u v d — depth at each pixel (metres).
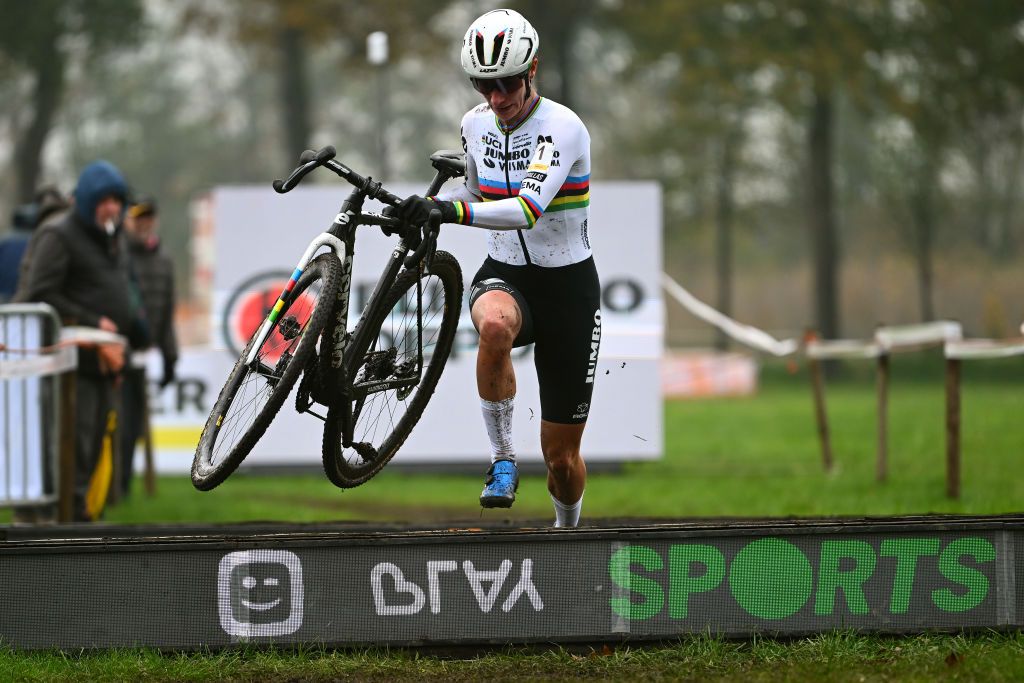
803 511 23.03
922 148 91.25
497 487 13.64
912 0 80.56
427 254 12.59
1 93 124.06
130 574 12.71
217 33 93.62
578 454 14.80
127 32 92.38
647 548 12.81
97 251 22.52
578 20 91.25
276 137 185.88
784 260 150.88
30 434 21.36
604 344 32.88
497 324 13.39
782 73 81.94
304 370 12.33
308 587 12.75
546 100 13.75
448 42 88.56
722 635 12.67
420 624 12.73
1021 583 12.96
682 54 84.75
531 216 13.09
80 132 182.00
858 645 12.47
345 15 85.50
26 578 12.67
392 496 29.55
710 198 105.44
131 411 27.86
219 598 12.73
